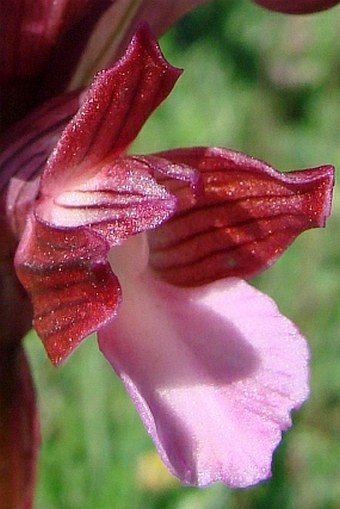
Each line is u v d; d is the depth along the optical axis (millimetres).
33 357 172
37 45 96
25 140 92
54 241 86
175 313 93
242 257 96
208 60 225
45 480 159
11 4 94
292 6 101
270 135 214
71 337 87
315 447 168
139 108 89
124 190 88
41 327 88
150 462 159
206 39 228
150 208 87
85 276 86
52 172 88
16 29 95
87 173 90
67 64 97
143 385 90
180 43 231
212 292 95
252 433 89
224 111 217
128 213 87
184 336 92
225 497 159
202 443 88
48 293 87
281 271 187
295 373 91
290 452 165
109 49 99
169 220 96
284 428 89
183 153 93
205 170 94
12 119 97
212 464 87
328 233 186
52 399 168
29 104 97
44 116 93
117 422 164
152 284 95
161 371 91
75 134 87
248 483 87
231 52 224
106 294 86
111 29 98
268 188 94
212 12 229
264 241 96
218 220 96
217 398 90
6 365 96
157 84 88
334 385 176
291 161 211
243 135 214
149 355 91
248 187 94
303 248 186
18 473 97
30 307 94
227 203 95
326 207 93
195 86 224
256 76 220
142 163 89
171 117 216
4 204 91
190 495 158
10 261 92
